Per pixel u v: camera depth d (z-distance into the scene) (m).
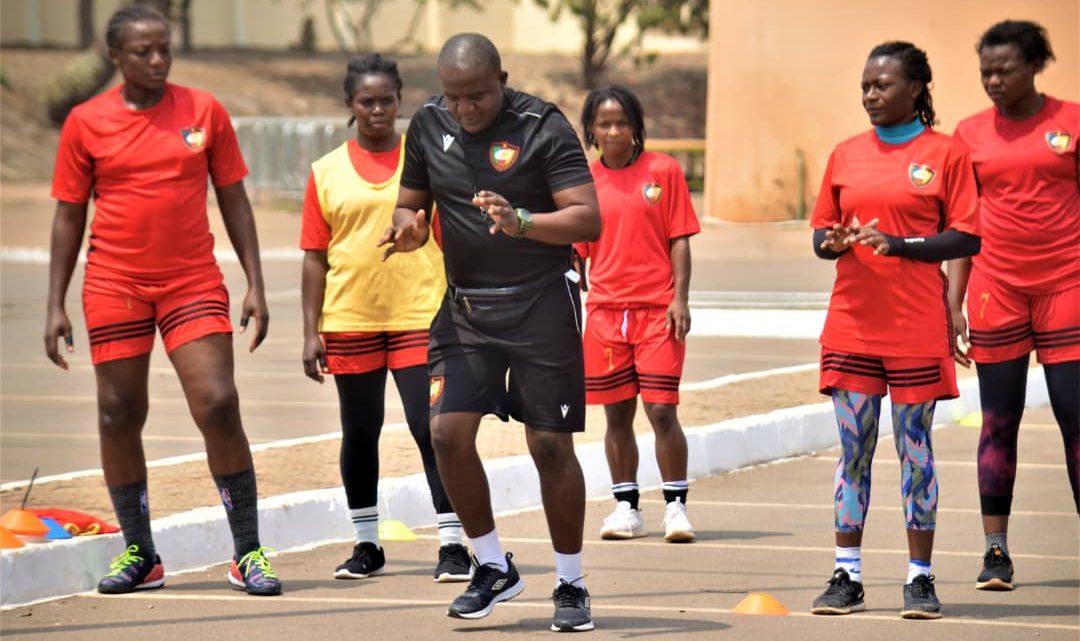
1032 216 10.49
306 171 48.88
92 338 10.27
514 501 13.23
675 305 12.12
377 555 10.98
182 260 10.21
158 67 10.03
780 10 43.41
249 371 21.75
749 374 19.16
